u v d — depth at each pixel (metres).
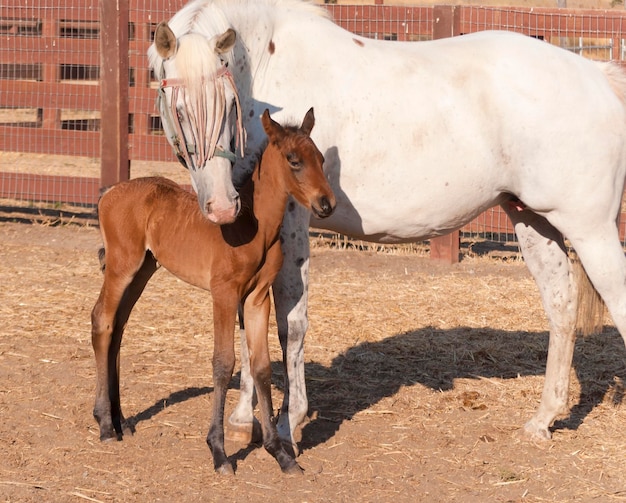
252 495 4.35
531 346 6.94
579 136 4.82
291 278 4.71
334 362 6.50
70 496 4.27
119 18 9.89
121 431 5.01
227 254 4.36
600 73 5.07
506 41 5.03
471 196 4.96
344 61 4.80
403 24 9.73
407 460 4.85
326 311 7.64
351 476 4.62
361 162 4.79
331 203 4.16
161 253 4.70
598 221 4.90
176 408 5.51
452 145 4.82
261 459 4.77
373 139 4.77
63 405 5.44
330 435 5.18
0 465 4.57
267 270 4.49
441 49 5.01
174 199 4.68
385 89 4.79
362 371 6.34
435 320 7.53
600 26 9.48
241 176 4.72
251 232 4.33
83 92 10.73
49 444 4.87
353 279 8.66
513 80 4.84
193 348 6.65
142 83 10.45
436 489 4.51
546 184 4.86
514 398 5.87
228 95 4.21
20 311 7.36
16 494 4.25
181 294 8.00
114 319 4.90
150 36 10.39
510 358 6.69
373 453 4.93
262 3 4.78
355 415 5.51
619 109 4.94
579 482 4.62
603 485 4.60
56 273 8.60
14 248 9.51
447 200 4.93
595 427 5.39
